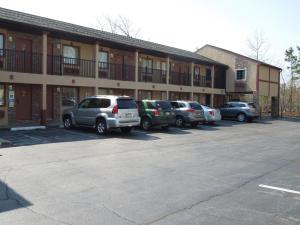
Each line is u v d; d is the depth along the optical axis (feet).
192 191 23.91
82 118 56.70
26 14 68.33
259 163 35.27
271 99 130.82
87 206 20.07
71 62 72.84
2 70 56.44
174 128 69.82
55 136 49.65
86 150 39.09
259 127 82.53
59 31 63.16
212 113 81.05
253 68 118.52
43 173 27.55
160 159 35.40
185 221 18.15
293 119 122.52
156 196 22.48
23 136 48.11
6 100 61.36
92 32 76.59
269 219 18.81
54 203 20.44
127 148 41.73
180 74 103.30
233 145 48.49
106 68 81.15
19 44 63.57
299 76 160.97
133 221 17.95
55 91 69.97
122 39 84.74
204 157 37.63
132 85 80.59
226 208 20.48
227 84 124.26
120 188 24.08
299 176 29.63
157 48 91.40
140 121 61.00
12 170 28.27
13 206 19.71
